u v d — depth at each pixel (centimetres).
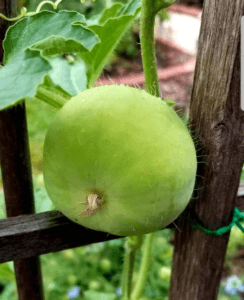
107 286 78
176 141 22
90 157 21
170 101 29
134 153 21
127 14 32
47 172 23
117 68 217
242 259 99
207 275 34
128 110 21
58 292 76
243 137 28
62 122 22
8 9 26
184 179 23
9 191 31
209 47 26
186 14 360
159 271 75
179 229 33
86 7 146
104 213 23
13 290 69
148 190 21
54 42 22
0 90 17
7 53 22
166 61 258
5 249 26
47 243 27
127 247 36
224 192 30
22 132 29
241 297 88
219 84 26
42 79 17
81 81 32
